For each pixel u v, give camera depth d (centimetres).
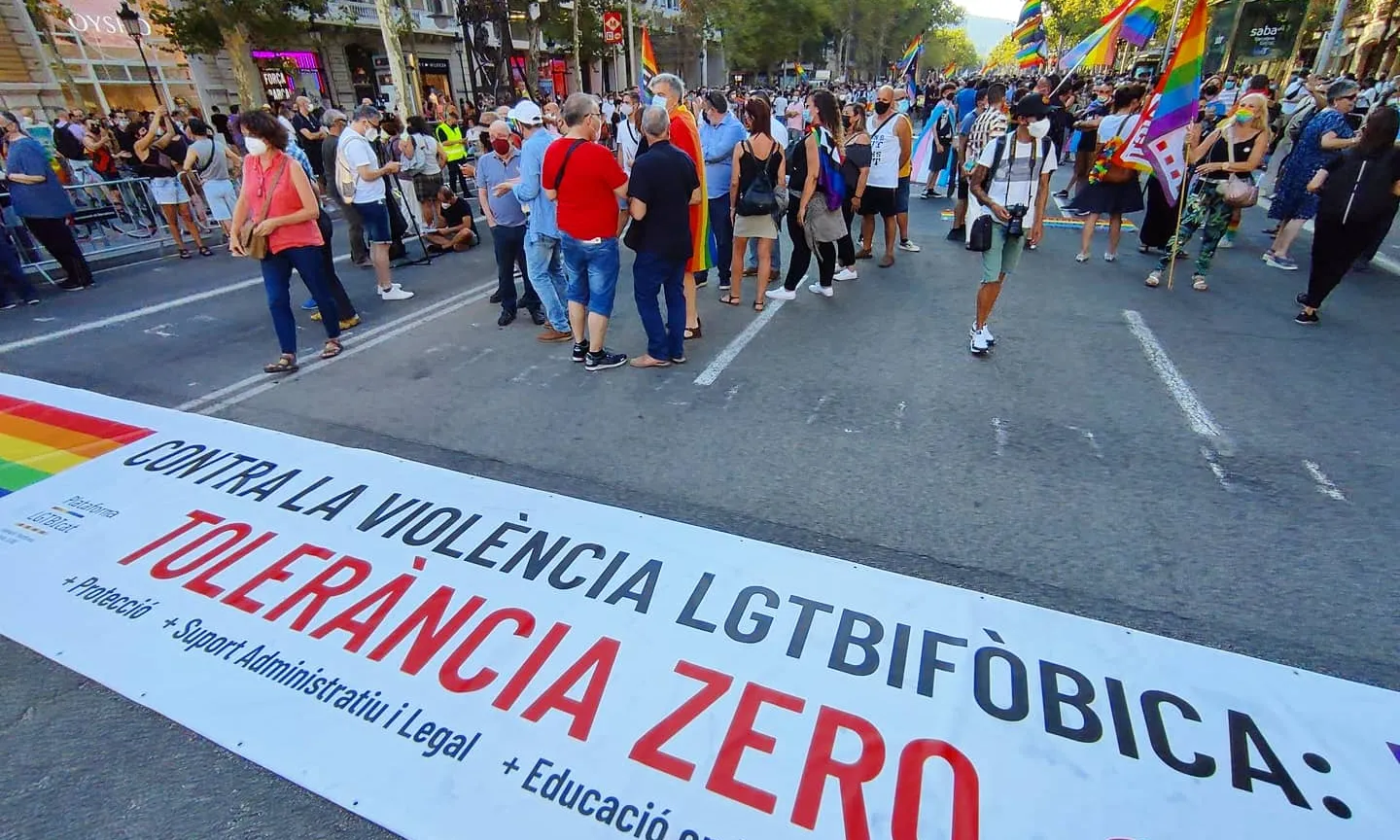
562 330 538
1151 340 510
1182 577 272
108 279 757
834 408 416
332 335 515
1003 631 244
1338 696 219
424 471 347
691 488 336
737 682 225
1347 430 379
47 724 215
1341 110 631
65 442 382
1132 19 1195
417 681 227
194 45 1905
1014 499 324
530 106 479
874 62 8544
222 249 899
